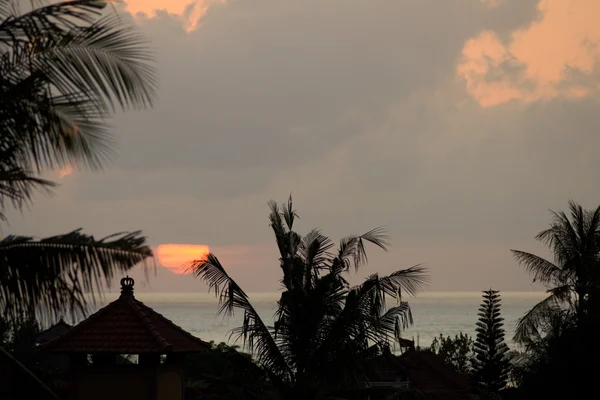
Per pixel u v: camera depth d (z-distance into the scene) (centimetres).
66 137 1655
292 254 3806
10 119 1622
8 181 1572
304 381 3653
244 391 3741
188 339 3062
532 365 5109
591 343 4759
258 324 3656
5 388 2033
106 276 1605
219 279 3597
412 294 3550
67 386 3069
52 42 1630
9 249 1596
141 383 2827
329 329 3653
